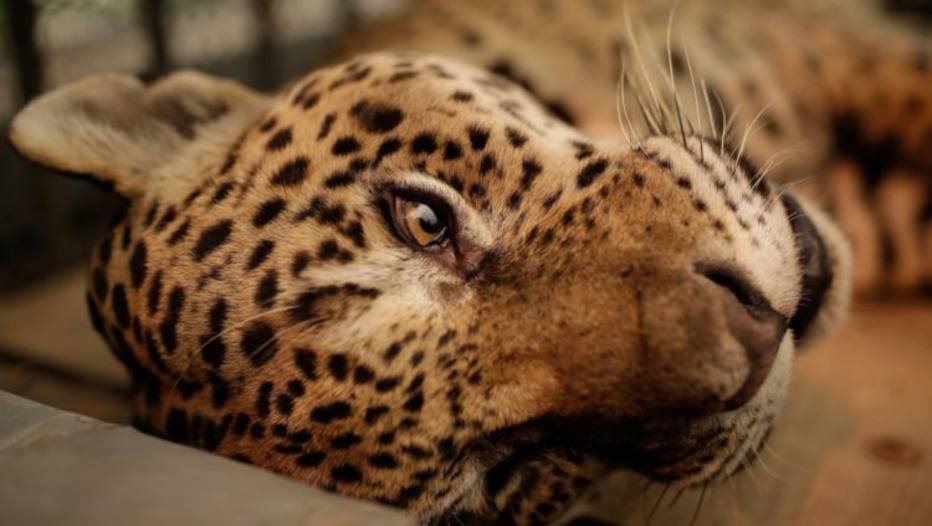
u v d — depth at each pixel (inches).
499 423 35.5
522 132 37.7
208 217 37.2
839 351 47.9
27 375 48.2
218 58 70.4
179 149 39.4
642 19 47.5
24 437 32.4
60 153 38.8
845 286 40.5
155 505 31.2
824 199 48.7
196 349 36.3
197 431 36.5
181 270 36.8
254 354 35.9
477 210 36.7
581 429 35.2
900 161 49.6
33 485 31.4
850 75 49.4
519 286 35.7
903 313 49.8
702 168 37.2
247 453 35.8
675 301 34.6
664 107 40.8
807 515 41.3
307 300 35.9
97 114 39.9
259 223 36.7
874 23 55.8
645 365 34.3
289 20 75.4
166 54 60.6
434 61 40.8
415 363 35.6
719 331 34.3
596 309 34.9
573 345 34.9
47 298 53.7
